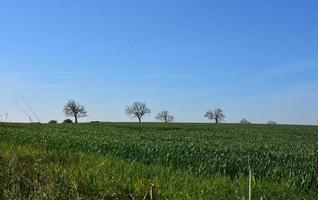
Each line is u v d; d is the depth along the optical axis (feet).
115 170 36.27
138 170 38.17
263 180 38.91
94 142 71.00
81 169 34.17
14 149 48.24
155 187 28.66
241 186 33.09
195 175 41.22
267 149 74.08
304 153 66.33
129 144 67.92
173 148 62.59
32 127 103.30
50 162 37.24
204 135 134.10
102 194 28.09
